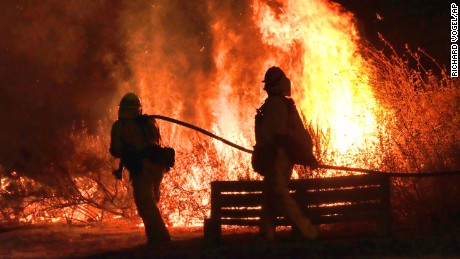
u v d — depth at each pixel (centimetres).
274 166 1429
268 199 1453
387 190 1520
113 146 1598
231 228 1755
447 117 1786
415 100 1819
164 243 1569
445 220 1617
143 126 1592
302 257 1332
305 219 1449
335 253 1339
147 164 1581
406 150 1706
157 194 1609
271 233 1471
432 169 1656
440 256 1280
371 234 1531
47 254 1512
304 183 1480
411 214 1652
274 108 1427
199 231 1748
